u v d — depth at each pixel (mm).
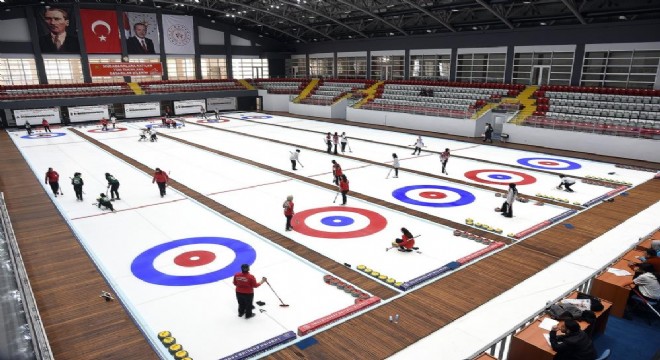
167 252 13523
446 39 43000
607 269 10570
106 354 8578
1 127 41938
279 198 19094
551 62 36531
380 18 41469
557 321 8281
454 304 10438
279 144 32156
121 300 10672
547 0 32938
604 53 33312
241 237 14727
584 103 32562
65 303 10508
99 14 47344
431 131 38281
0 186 21141
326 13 45844
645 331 9312
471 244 14141
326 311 10203
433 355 8523
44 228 15555
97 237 14758
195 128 40625
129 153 28938
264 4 47062
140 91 49312
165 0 44906
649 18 30125
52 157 27812
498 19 37156
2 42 43219
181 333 9367
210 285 11500
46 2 44438
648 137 26422
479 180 22109
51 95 43656
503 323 9633
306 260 12922
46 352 7164
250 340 9117
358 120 44656
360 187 20812
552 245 13930
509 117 34250
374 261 12898
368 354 8570
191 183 21500
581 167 25094
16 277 9961
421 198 19078
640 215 16703
